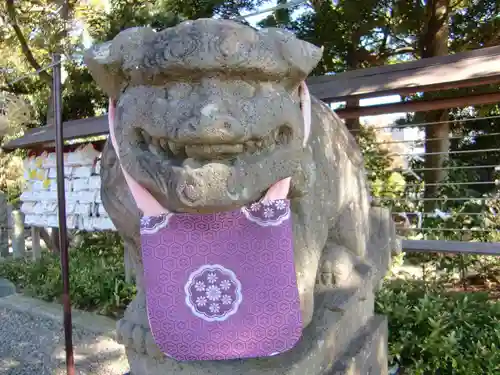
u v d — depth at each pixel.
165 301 0.85
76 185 3.03
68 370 1.40
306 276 1.08
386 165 3.92
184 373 0.99
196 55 0.72
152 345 1.01
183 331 0.84
